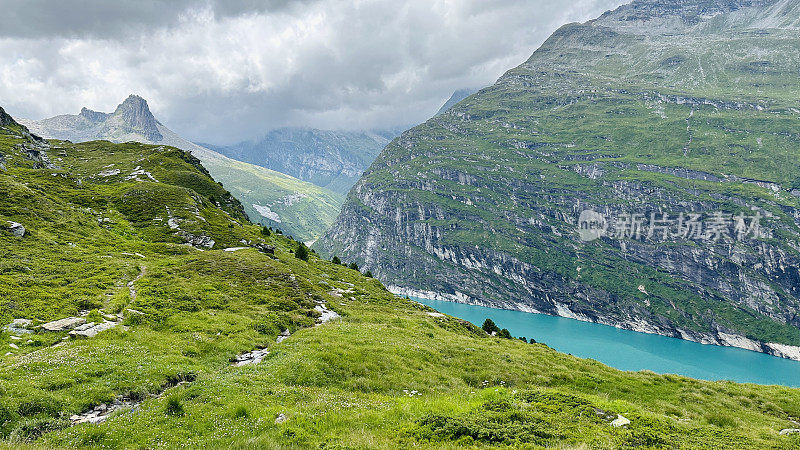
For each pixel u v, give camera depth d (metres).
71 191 107.69
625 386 35.12
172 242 87.88
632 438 20.02
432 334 47.12
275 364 30.95
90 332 34.28
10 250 53.25
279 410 22.03
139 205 106.62
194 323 40.78
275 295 57.38
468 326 67.56
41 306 38.34
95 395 23.50
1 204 70.19
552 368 38.34
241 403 22.77
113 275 53.03
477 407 23.73
